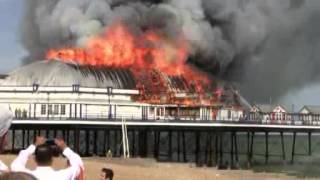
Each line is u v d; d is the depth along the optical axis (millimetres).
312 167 99438
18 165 9062
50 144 9211
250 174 81375
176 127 109875
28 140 113250
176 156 131125
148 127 108125
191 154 138500
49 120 102188
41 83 110875
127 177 60562
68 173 8992
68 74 112125
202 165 106125
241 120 115312
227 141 132250
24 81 112750
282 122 120188
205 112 115250
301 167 99625
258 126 117062
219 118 116125
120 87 115688
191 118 113938
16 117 102250
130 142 122625
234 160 119812
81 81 111875
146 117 111250
